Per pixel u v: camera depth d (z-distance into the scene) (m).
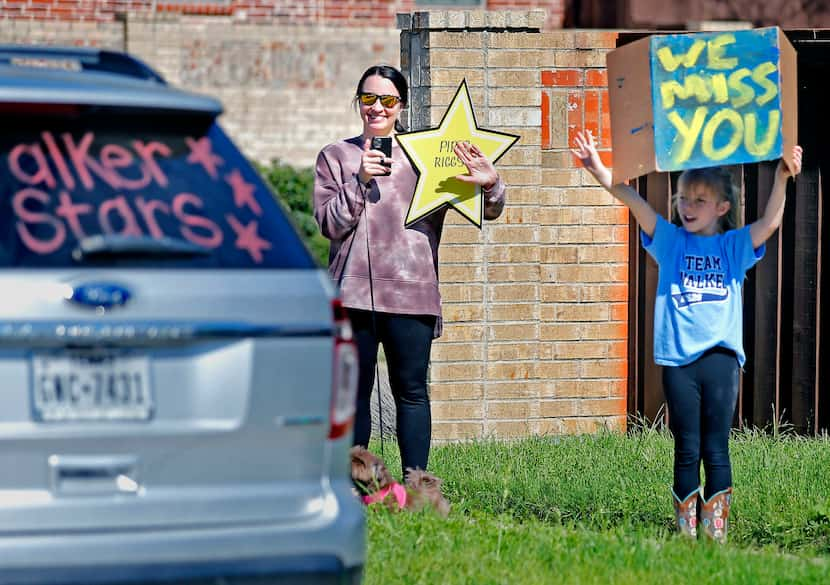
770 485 12.62
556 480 12.91
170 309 6.68
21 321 6.44
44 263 6.61
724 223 11.20
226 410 6.77
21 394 6.47
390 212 11.82
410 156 11.88
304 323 6.98
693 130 10.96
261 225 7.18
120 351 6.61
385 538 10.05
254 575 6.85
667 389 11.08
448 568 9.56
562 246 15.92
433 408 15.49
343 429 7.23
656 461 13.74
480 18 15.41
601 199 15.95
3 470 6.48
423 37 15.38
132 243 6.71
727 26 32.06
